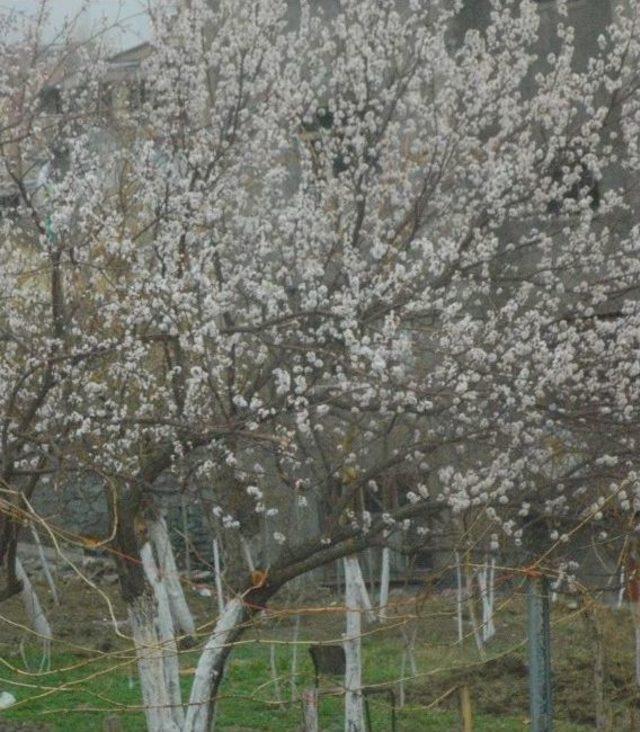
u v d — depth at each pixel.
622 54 17.64
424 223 16.61
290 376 13.38
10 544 16.27
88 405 14.44
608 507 14.69
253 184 17.11
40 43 20.23
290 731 18.28
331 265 17.11
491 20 21.31
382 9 18.50
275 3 17.47
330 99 17.75
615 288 16.55
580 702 18.42
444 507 13.90
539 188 16.89
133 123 17.09
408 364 14.24
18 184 14.17
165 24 17.25
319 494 16.33
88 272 15.12
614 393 14.52
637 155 17.50
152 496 16.20
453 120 17.44
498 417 13.73
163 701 14.36
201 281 13.05
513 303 14.30
